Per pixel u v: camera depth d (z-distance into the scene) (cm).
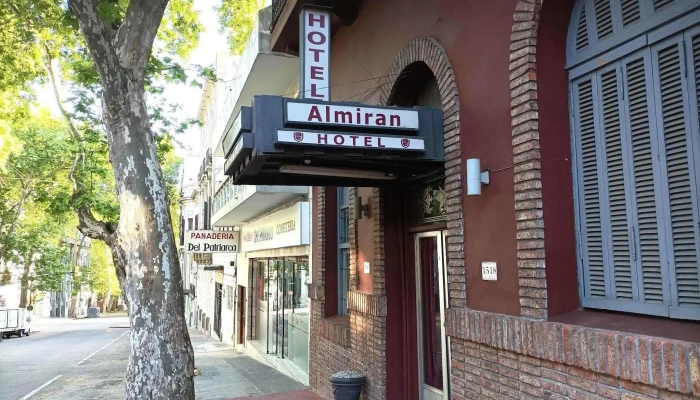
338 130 526
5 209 2758
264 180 668
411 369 718
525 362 432
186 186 4250
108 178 1480
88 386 1455
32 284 4206
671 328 344
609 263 403
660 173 364
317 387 1016
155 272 506
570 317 412
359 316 804
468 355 508
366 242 796
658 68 369
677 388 306
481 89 507
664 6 366
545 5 439
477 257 506
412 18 653
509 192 464
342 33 893
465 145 527
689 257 343
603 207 409
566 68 448
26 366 1930
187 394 505
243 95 1362
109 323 5347
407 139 542
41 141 2459
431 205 684
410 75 679
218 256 2669
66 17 712
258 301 2028
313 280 1100
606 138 409
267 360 1644
